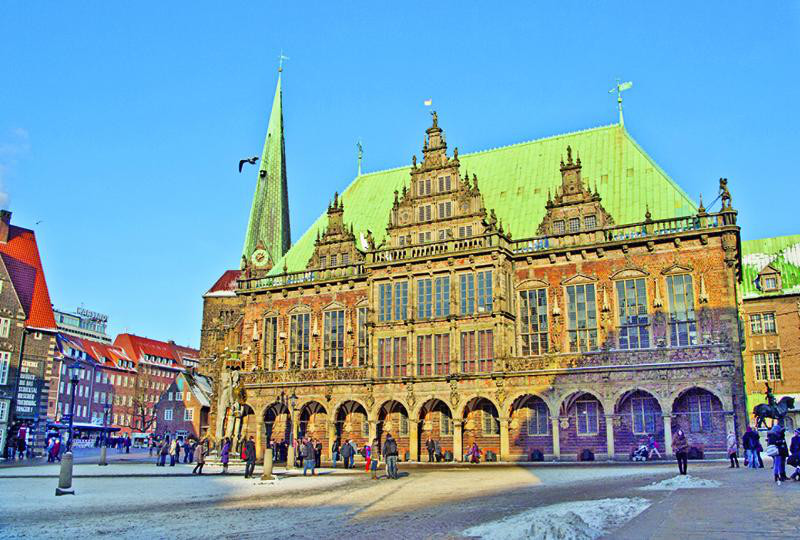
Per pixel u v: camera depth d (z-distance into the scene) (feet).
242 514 79.92
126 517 78.13
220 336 331.77
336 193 247.91
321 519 73.72
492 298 195.72
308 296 236.02
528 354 196.65
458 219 217.36
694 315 180.04
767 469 116.98
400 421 211.61
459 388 195.31
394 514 75.82
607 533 50.80
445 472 146.00
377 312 214.07
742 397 167.12
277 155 333.01
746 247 301.63
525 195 222.89
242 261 270.26
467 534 54.54
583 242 196.03
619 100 226.99
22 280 270.05
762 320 278.26
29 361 258.57
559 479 117.60
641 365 174.60
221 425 245.45
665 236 184.44
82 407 486.38
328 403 217.97
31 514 81.56
